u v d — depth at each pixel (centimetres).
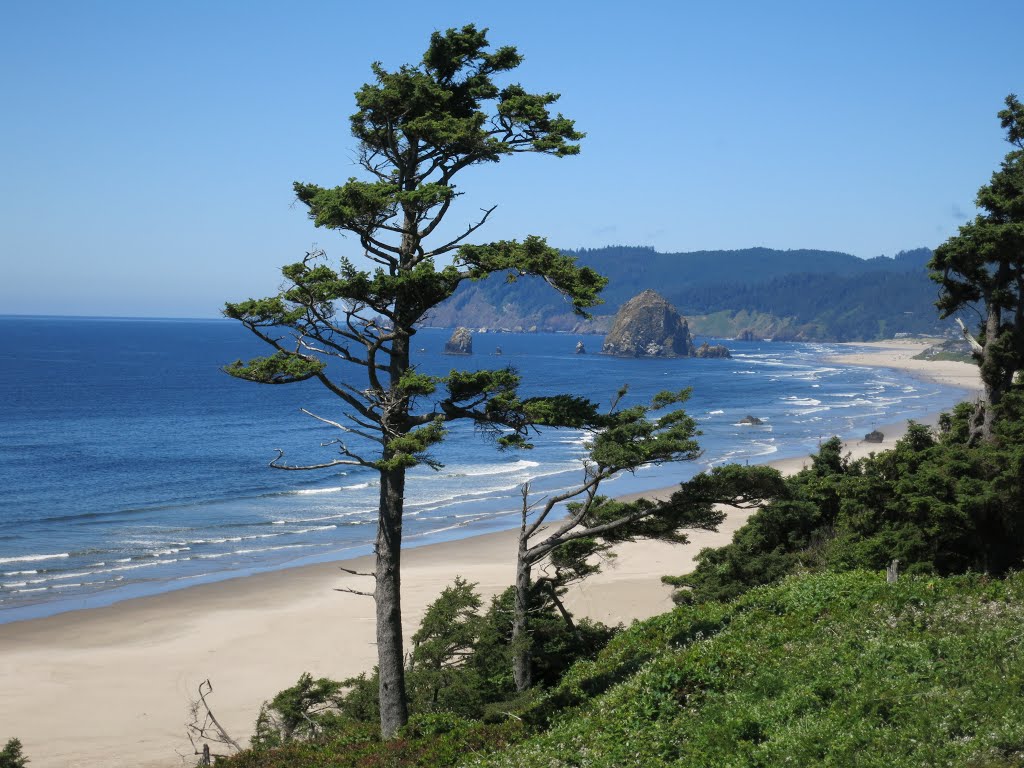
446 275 1488
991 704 1036
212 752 2503
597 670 1836
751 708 1209
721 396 15212
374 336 1587
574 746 1303
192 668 3169
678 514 1966
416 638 2292
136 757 2483
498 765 1316
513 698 1880
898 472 2417
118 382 15712
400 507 1639
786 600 1727
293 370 1495
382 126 1648
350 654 3316
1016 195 2811
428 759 1452
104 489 6662
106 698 2892
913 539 2223
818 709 1165
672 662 1459
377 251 1617
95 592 4088
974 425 2816
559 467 7762
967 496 2178
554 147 1638
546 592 2289
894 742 1027
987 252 2689
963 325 2958
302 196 1575
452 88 1720
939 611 1383
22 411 11538
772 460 7812
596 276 1552
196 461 7988
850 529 2527
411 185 1667
